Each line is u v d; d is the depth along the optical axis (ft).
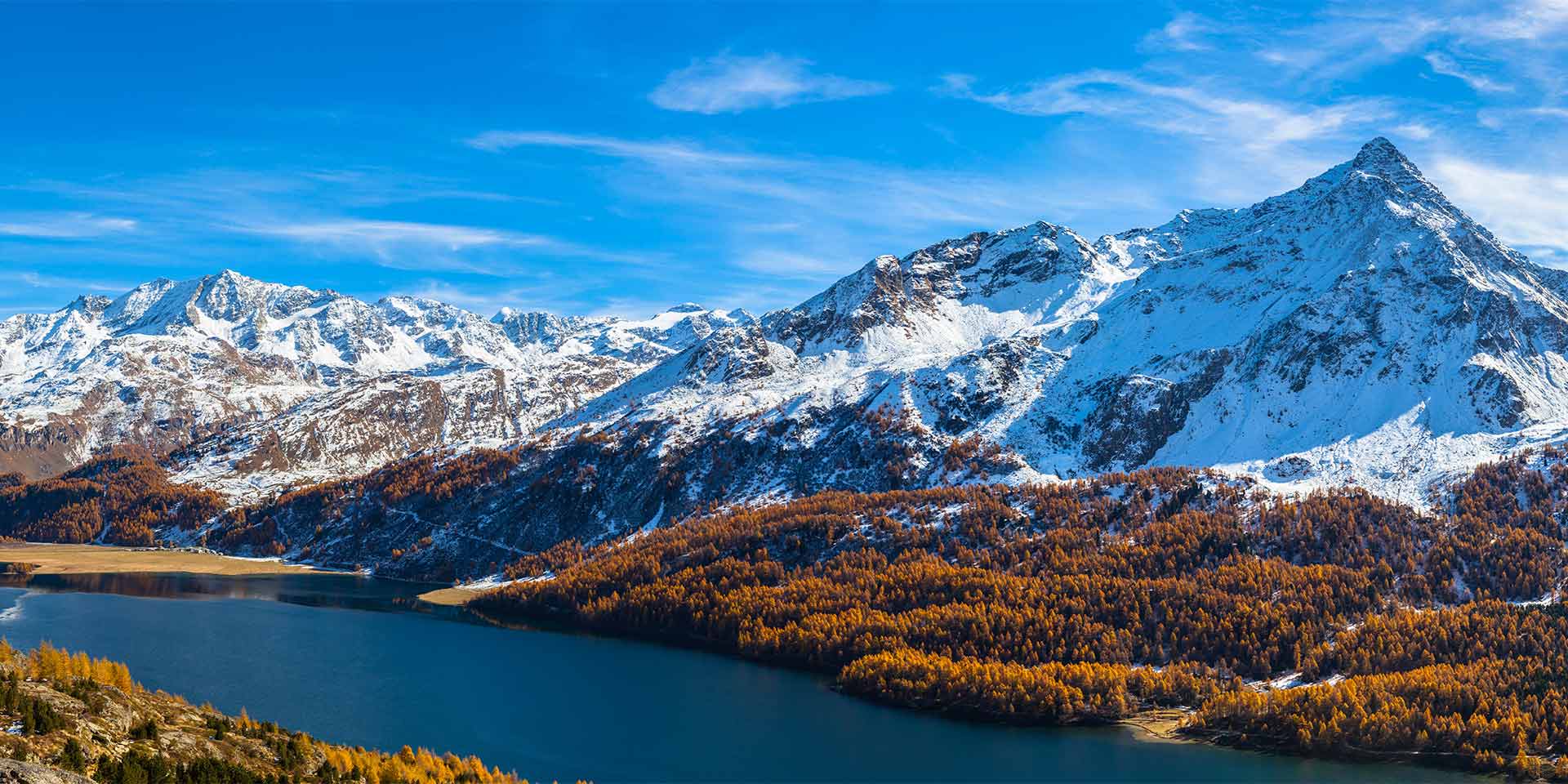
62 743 377.30
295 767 445.78
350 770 467.93
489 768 633.20
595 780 631.15
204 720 463.01
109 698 439.63
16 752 360.69
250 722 481.87
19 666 450.71
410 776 489.26
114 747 393.29
